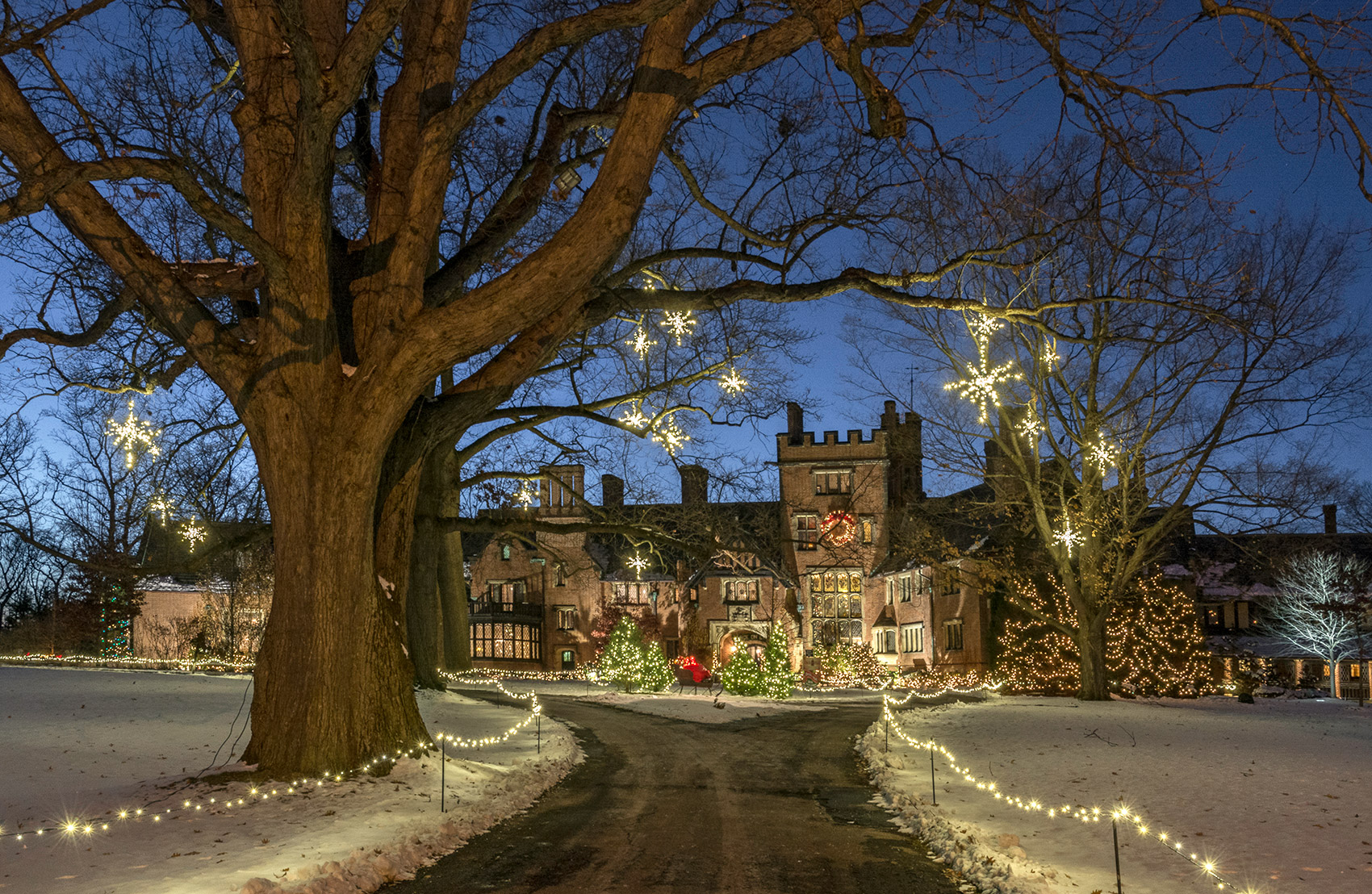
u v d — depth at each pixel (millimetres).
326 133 12555
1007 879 8492
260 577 42469
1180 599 43125
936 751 18375
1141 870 9164
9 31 11531
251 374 13625
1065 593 43438
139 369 18391
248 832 10383
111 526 34469
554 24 12164
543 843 10391
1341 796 13406
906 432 62906
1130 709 29906
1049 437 33625
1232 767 16281
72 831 10141
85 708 22172
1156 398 31000
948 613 51938
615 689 38062
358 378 13422
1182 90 10859
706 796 13727
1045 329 17359
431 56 14766
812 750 19500
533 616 66188
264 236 13805
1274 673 49594
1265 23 10156
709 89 12484
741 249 18250
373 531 14234
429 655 28609
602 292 16438
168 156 14367
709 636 64250
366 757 13797
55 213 13188
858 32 10430
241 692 26078
